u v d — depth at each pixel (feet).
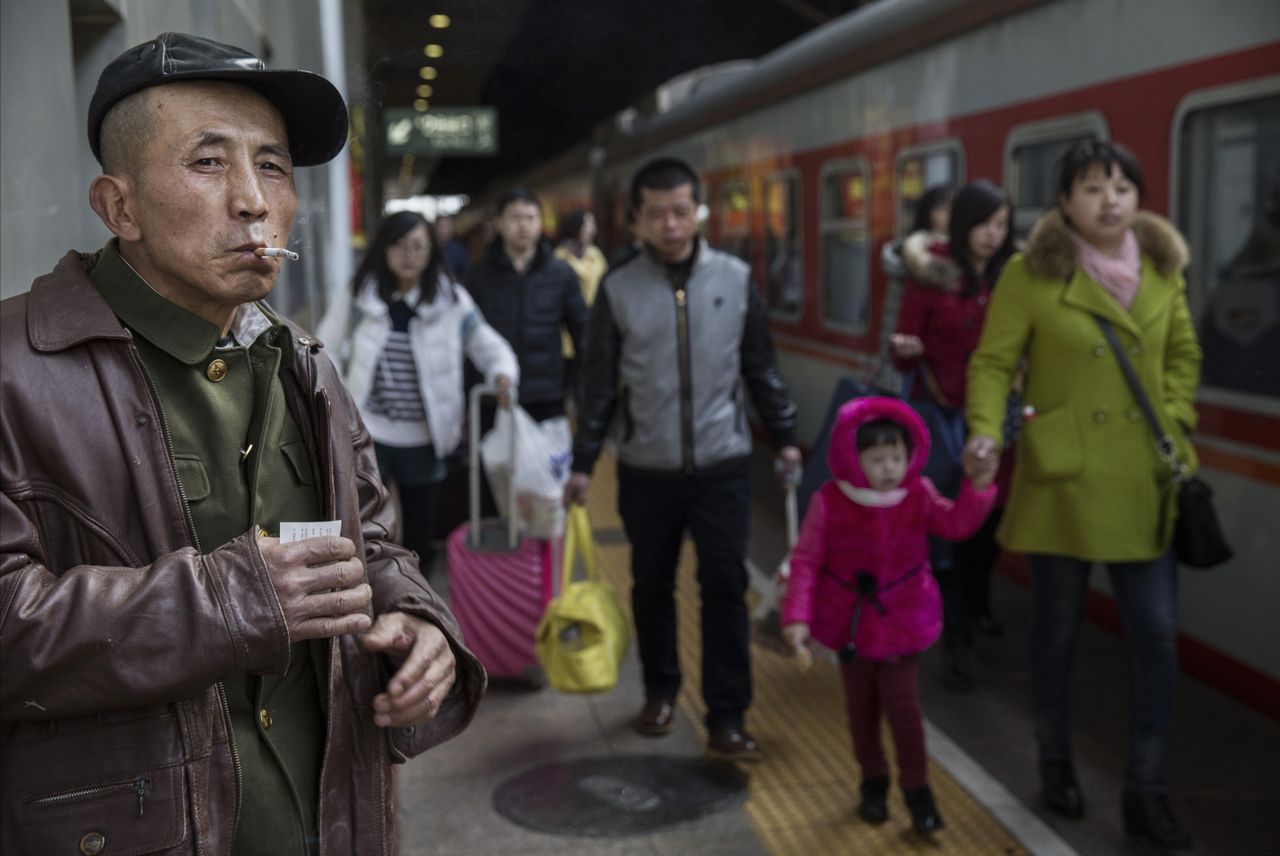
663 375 12.75
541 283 19.29
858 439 10.91
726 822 11.53
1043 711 11.64
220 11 11.44
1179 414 10.99
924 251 14.88
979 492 10.71
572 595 13.26
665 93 41.39
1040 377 11.27
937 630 11.13
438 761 13.04
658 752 13.21
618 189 47.65
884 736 13.76
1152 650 10.91
